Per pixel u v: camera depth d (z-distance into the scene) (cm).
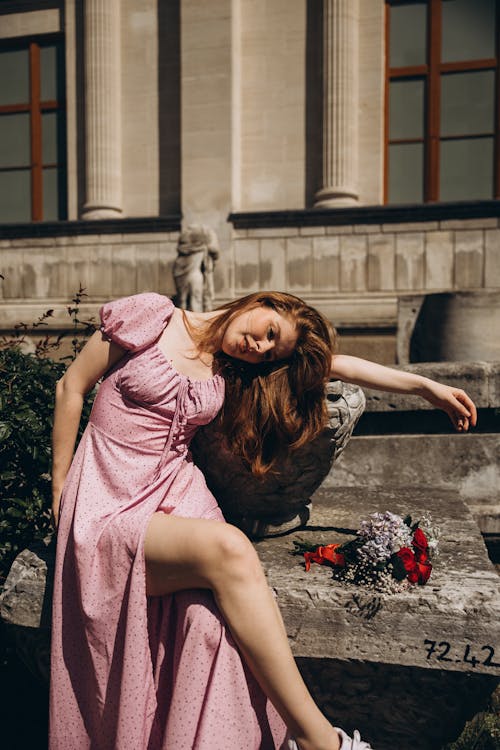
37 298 1238
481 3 1166
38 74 1347
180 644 176
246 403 202
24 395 253
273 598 177
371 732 197
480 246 1062
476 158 1183
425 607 180
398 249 1092
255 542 229
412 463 346
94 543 181
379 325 1080
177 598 180
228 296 1163
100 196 1250
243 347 198
